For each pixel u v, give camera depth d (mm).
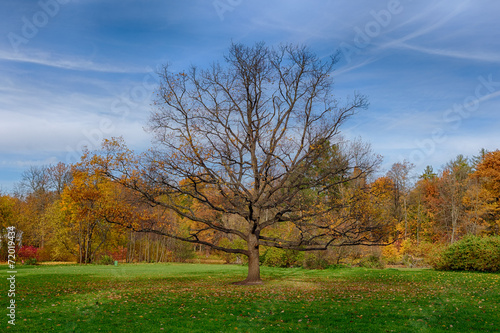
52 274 26906
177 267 37906
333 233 22750
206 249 66625
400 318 11461
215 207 21844
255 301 14656
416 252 42438
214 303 14164
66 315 11773
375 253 35250
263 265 38531
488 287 17828
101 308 13008
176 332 9859
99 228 47750
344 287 19594
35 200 62344
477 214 48688
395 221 43844
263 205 22125
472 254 26547
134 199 21984
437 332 9750
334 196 31062
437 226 53312
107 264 44375
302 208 22656
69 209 45250
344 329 10180
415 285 19953
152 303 14070
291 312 12430
